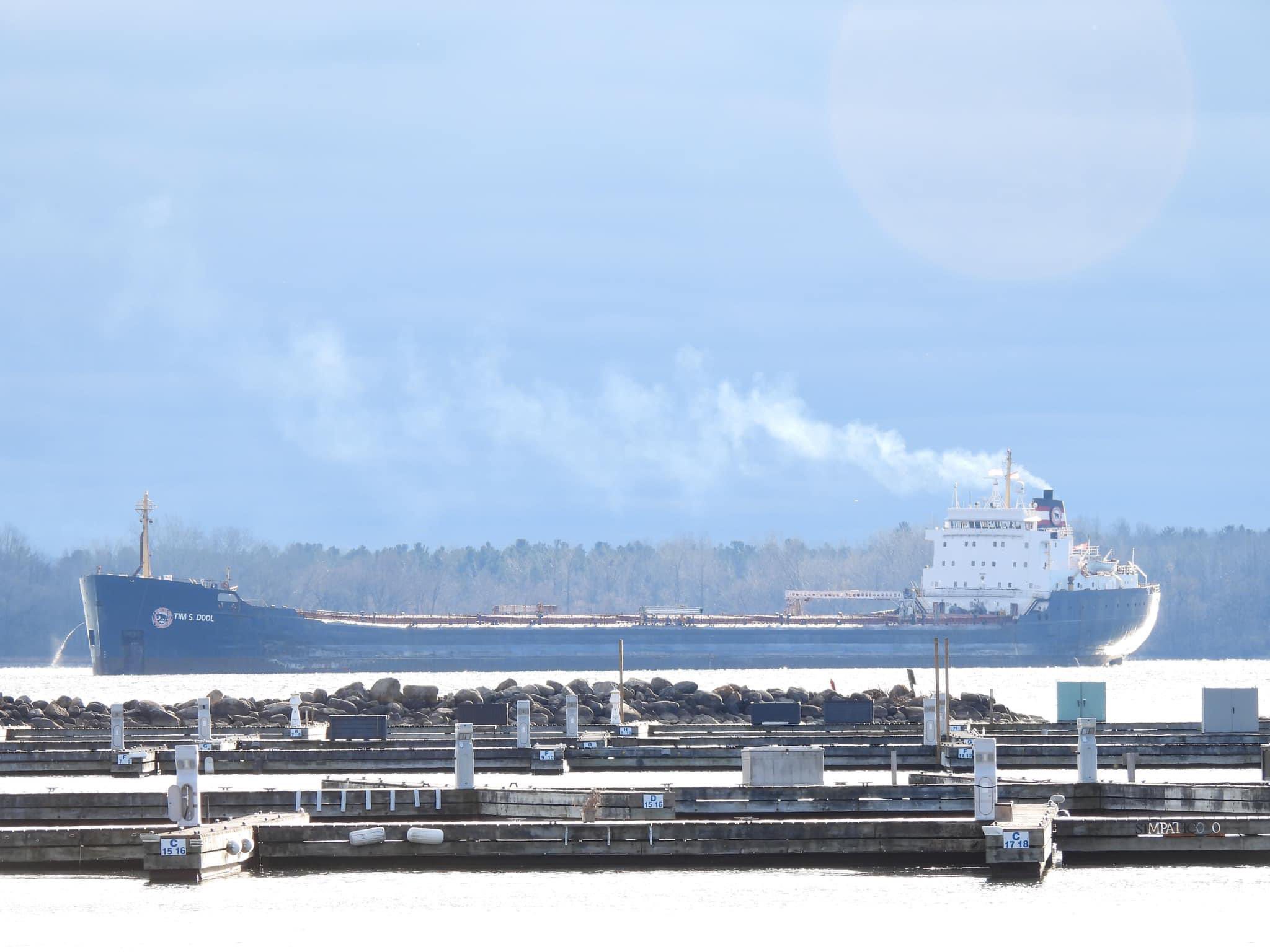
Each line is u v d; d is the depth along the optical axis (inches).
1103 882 6102.4
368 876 6338.6
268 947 5423.2
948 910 5753.0
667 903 5920.3
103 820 7121.1
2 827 6850.4
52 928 5605.3
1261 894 5915.4
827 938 5482.3
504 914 5802.2
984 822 6328.7
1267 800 6742.1
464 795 6924.2
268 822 6560.0
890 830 6333.7
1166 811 6934.1
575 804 6727.4
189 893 6082.7
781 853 6333.7
